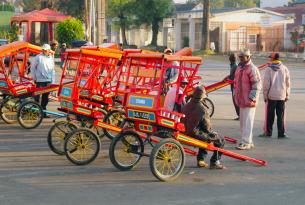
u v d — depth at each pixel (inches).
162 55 352.2
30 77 589.6
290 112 652.7
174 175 343.3
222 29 2186.3
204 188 325.7
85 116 386.3
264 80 491.2
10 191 315.9
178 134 350.0
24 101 511.2
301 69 1424.7
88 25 1456.7
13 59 545.6
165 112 345.1
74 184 332.2
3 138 471.8
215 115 622.8
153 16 2332.7
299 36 2050.9
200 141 358.0
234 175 358.0
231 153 372.5
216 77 1130.7
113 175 354.6
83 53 396.8
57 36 1419.8
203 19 2078.0
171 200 300.5
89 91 428.8
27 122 513.0
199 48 2326.5
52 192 314.3
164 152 339.9
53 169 368.8
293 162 398.6
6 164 381.1
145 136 388.2
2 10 2308.1
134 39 2842.0
